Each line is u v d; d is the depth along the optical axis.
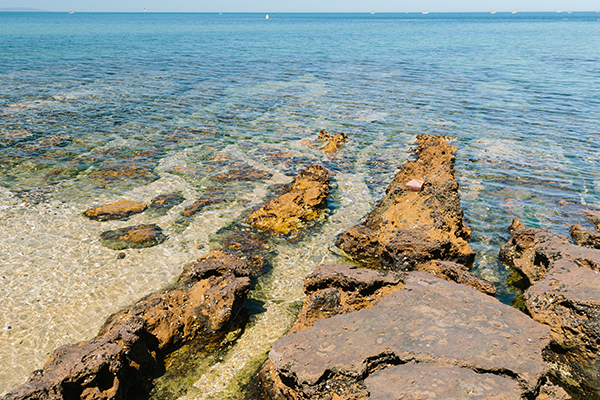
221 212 15.03
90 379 7.14
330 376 6.71
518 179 18.27
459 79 41.97
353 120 27.33
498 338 6.98
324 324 7.78
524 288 11.04
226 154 20.78
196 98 32.50
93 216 14.44
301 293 10.82
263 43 82.44
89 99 31.02
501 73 45.41
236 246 12.87
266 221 14.16
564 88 37.25
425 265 10.84
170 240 13.12
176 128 24.72
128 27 140.25
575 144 22.73
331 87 37.88
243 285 9.83
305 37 102.25
